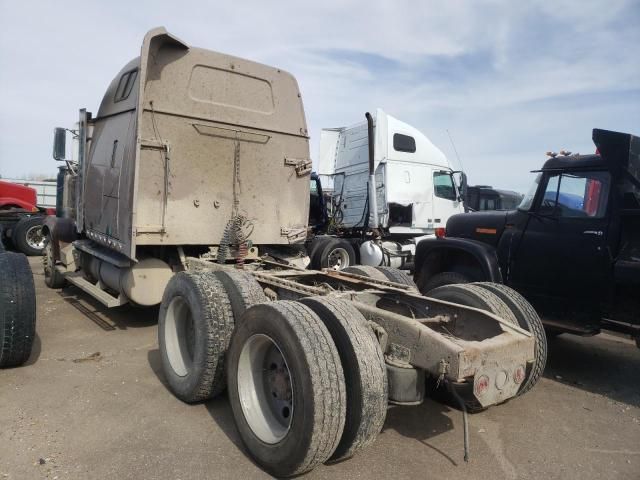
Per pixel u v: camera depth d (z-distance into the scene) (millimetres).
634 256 4484
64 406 3641
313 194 12680
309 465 2615
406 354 2941
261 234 6180
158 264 5535
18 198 13555
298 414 2578
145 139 5242
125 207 5145
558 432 3588
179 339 4043
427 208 12141
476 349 2729
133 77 5441
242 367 3100
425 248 6145
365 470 2922
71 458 2924
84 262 6922
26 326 4203
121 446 3086
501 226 5676
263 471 2863
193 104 5559
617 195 4652
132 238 4969
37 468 2799
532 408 4035
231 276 3861
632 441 3482
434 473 2930
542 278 5250
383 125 11383
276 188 6293
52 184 17234
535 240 5297
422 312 3855
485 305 3746
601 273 4730
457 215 6371
